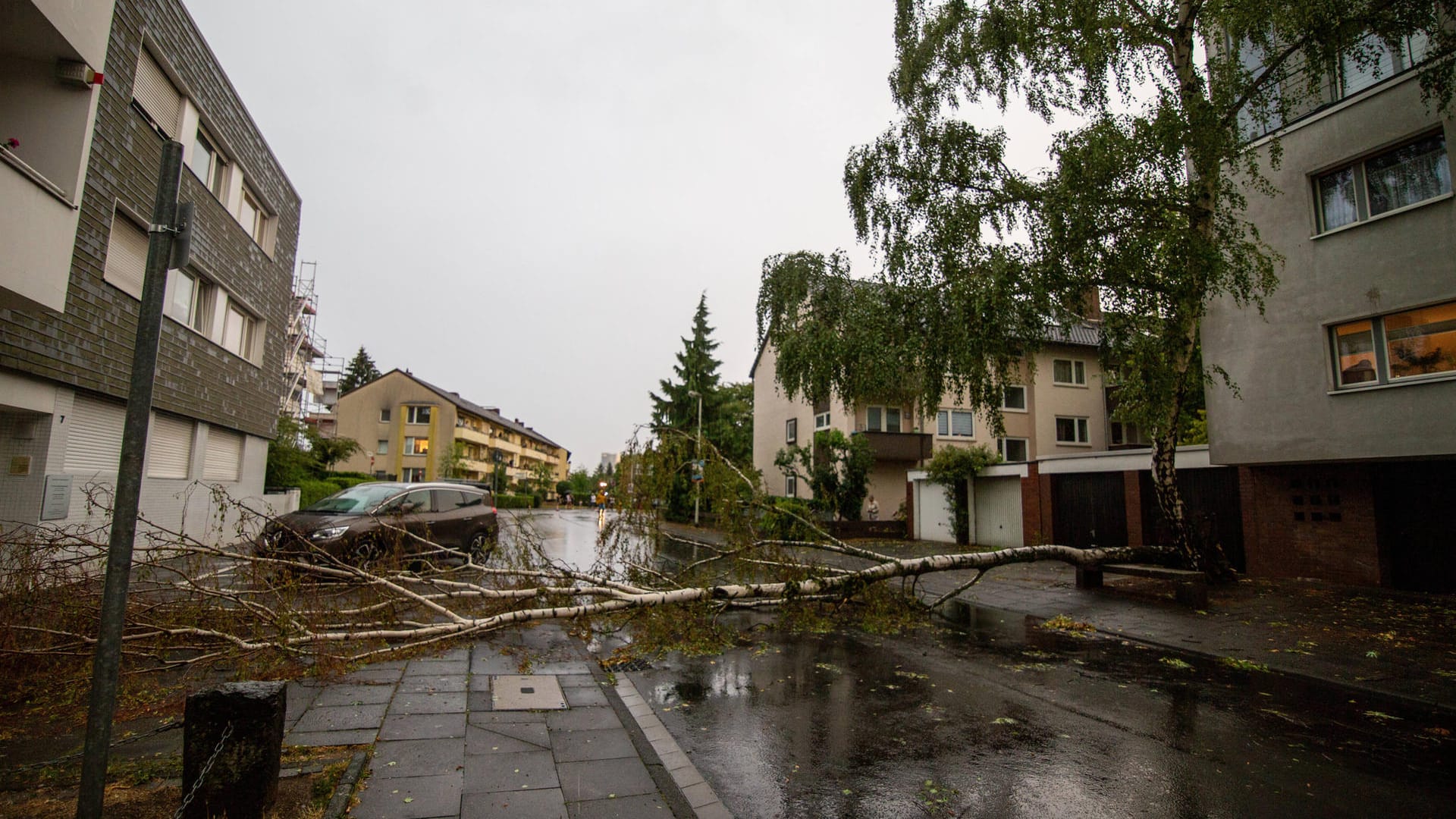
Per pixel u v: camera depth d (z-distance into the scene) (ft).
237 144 50.11
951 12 38.04
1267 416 39.27
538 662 19.72
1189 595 30.09
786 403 111.65
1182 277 31.32
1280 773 12.84
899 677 19.31
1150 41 33.78
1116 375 36.37
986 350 36.11
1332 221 37.60
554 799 10.98
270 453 73.61
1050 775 12.62
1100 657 21.91
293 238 65.21
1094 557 34.63
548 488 245.65
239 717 9.35
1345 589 34.19
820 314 49.70
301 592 21.25
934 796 11.71
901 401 50.11
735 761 13.16
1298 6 28.68
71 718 13.91
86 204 33.55
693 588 27.14
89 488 34.68
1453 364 32.50
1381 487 36.14
